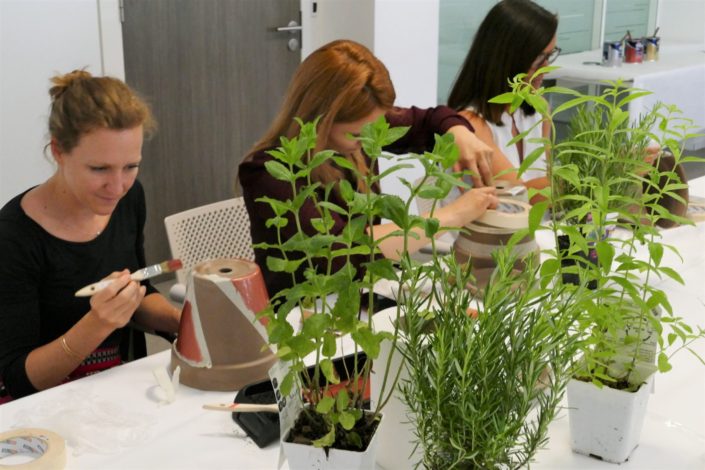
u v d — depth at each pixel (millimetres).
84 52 3246
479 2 4449
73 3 3156
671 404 1237
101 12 3250
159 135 3631
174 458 1112
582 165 1443
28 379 1432
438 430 862
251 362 1300
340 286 827
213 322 1283
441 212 1511
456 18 4383
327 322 839
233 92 3836
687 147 5441
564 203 1500
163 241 3783
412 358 888
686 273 1749
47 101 3176
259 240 1721
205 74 3707
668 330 1474
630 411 1031
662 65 4844
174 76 3600
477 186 1961
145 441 1168
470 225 1493
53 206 1569
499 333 840
